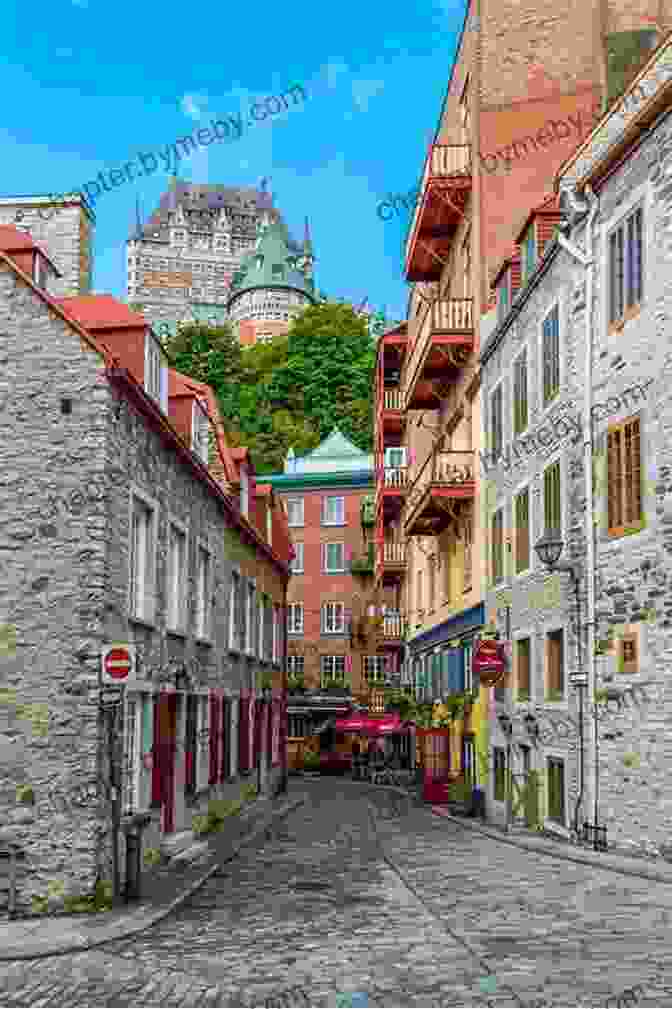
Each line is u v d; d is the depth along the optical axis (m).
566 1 27.78
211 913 12.26
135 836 13.04
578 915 11.05
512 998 7.77
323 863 16.62
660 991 7.84
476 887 13.38
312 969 9.05
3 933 11.16
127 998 8.41
